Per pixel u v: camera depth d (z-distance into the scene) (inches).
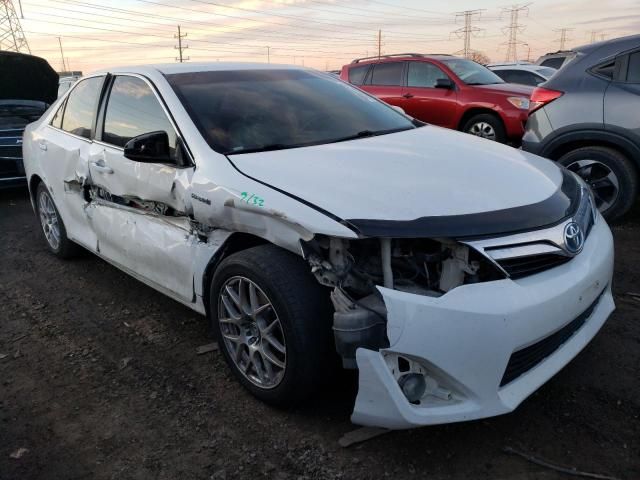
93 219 157.2
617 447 94.6
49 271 190.4
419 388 88.4
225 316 114.2
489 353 86.7
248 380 111.3
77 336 143.5
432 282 92.7
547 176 115.5
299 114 138.6
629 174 198.5
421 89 371.6
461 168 109.7
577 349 102.8
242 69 154.3
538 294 91.0
